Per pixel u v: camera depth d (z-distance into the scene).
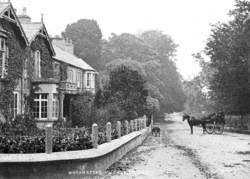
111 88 37.75
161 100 69.88
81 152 12.07
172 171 13.45
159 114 79.94
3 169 10.54
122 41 79.06
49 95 28.98
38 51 30.20
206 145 23.77
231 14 43.94
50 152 11.46
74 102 35.03
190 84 78.38
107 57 76.88
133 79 37.88
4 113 23.88
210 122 38.19
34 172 10.62
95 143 13.46
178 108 92.12
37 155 11.14
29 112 28.19
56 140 12.19
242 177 12.53
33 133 21.17
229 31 44.03
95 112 32.25
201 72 73.50
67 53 45.44
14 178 10.55
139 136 24.41
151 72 72.56
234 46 40.91
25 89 27.69
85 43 70.38
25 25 30.19
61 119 30.27
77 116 34.00
